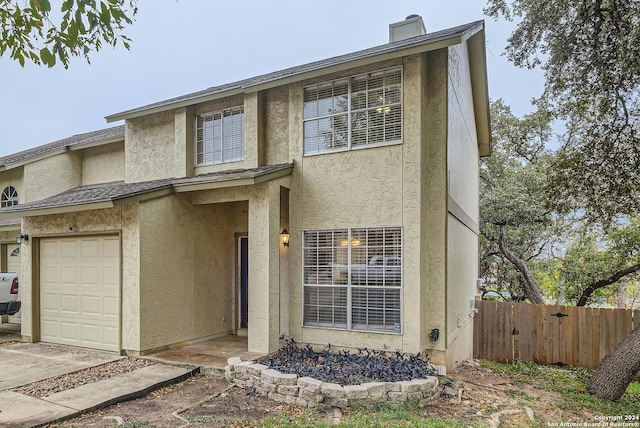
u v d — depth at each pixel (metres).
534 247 20.38
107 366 7.87
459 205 10.24
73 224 9.59
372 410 5.81
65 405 5.81
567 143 12.87
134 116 11.51
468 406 6.54
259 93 9.95
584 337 12.17
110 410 5.88
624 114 10.95
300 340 8.97
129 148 11.84
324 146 9.09
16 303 11.07
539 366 12.23
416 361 7.34
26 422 5.24
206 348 9.16
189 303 9.69
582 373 11.03
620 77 9.77
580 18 9.72
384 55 8.02
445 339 8.16
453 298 9.25
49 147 15.05
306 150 9.28
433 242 8.41
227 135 10.54
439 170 8.45
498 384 8.48
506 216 17.61
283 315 9.27
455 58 9.76
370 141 8.62
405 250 8.12
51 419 5.34
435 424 5.38
